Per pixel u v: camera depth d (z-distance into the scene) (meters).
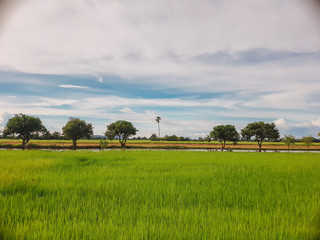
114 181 8.98
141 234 4.15
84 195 7.09
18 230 4.16
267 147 77.19
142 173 11.29
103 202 6.19
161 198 6.56
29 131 56.16
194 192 7.45
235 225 4.72
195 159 19.22
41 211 5.57
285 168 13.91
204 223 4.81
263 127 60.75
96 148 64.12
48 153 22.61
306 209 5.63
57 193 6.90
